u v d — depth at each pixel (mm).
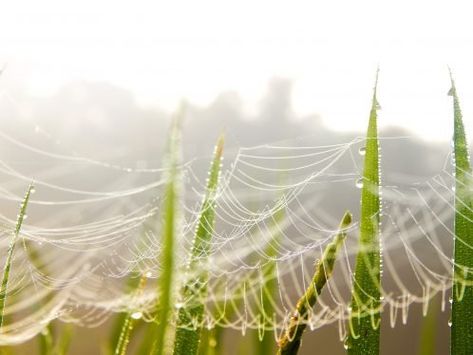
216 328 245
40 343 251
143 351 236
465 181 215
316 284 206
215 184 228
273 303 249
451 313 208
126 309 249
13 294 257
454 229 212
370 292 211
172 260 173
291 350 206
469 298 207
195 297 215
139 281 257
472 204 212
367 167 218
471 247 209
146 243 268
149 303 245
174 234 173
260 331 245
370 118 221
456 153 218
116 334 248
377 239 213
